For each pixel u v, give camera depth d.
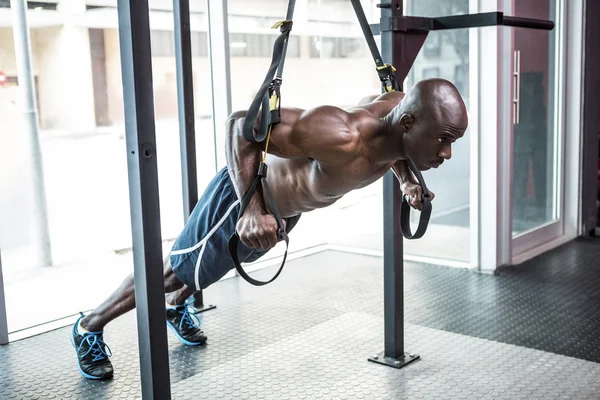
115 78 3.75
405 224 2.34
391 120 2.03
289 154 1.96
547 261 4.72
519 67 4.56
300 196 2.22
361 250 5.09
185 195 3.62
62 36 3.50
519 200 4.85
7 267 3.60
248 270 4.64
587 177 5.31
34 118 3.48
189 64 3.48
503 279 4.31
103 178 3.82
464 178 4.54
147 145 1.85
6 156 3.44
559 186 5.27
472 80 4.34
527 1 4.61
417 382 2.77
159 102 4.02
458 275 4.43
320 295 4.07
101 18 3.63
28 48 3.40
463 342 3.21
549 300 3.86
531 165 4.95
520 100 4.70
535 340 3.24
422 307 3.79
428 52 4.57
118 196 3.91
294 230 5.18
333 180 2.08
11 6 3.32
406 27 2.68
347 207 5.11
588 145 5.27
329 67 4.66
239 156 1.92
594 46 5.13
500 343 3.19
